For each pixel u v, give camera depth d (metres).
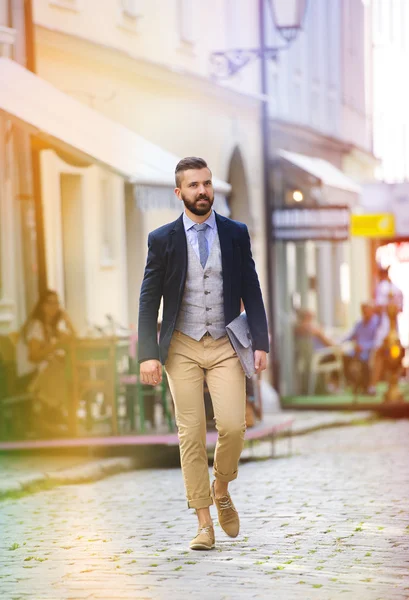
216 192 17.53
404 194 31.09
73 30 21.61
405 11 37.81
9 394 18.33
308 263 32.59
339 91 36.66
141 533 10.70
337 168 36.03
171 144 25.17
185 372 9.48
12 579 8.76
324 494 13.05
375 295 29.17
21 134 19.47
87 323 22.09
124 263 24.14
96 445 16.50
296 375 29.09
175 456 17.12
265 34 29.86
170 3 25.38
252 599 7.89
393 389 27.33
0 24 19.31
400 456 17.28
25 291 19.78
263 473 15.33
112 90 22.86
